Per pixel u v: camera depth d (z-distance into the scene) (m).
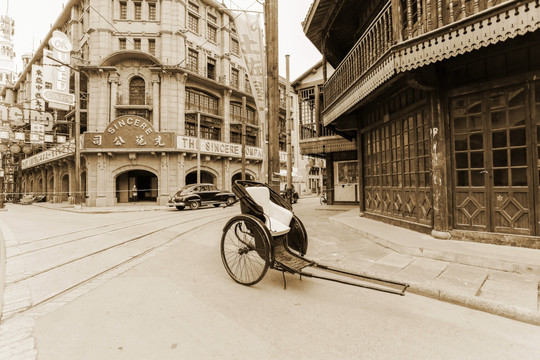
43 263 4.83
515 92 4.50
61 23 28.17
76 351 2.24
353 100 6.45
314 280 3.90
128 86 21.22
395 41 4.79
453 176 5.08
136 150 20.16
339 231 6.98
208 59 25.17
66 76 21.45
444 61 4.95
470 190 4.90
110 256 5.25
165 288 3.60
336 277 4.02
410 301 3.18
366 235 6.07
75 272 4.31
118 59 20.86
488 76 4.72
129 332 2.53
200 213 14.16
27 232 8.33
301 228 4.20
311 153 14.59
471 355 2.16
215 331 2.54
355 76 6.76
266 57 6.38
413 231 5.89
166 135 20.61
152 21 21.59
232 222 3.84
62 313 2.93
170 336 2.46
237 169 26.52
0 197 19.97
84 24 23.62
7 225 10.11
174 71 21.28
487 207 4.71
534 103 4.33
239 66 28.06
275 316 2.82
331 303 3.13
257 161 28.22
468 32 3.99
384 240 5.32
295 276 4.07
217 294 3.40
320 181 42.84
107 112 20.69
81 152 20.16
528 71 4.32
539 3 3.44
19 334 2.52
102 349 2.26
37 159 30.38
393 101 6.88
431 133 5.25
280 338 2.41
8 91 42.06
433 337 2.42
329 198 15.05
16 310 3.00
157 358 2.13
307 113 16.53
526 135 4.37
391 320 2.73
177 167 21.11
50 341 2.40
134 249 5.81
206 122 24.53
